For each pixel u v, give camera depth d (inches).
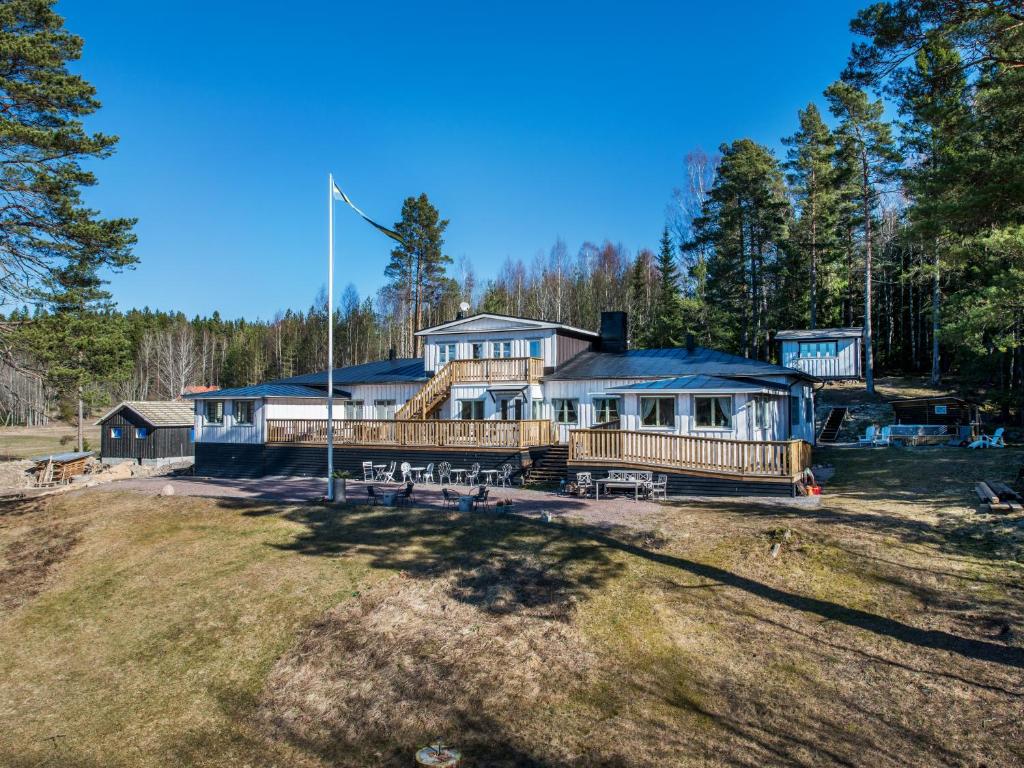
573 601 533.6
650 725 387.2
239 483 1144.8
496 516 760.3
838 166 1745.8
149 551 740.7
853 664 433.4
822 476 950.4
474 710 414.0
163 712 457.1
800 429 1242.6
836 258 1959.9
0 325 847.1
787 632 476.1
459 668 458.3
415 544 685.9
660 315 2166.6
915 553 578.9
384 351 3838.6
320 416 1433.3
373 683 457.1
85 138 818.8
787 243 1979.6
